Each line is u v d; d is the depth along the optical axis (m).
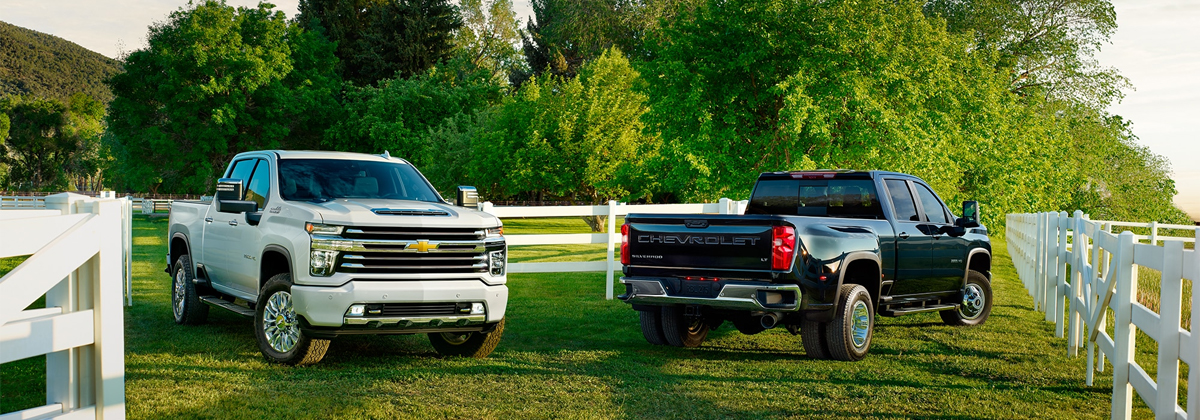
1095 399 6.25
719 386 6.57
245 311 7.67
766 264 7.24
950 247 9.48
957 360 7.82
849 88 22.14
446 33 67.06
